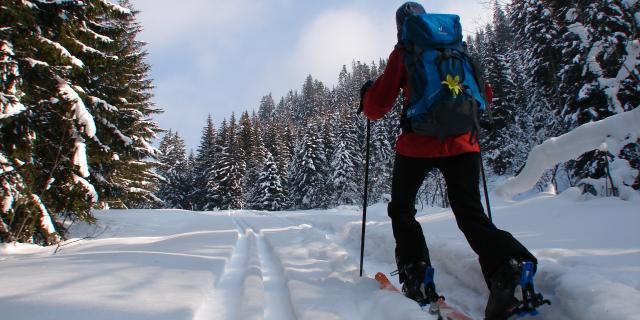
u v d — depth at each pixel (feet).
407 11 7.81
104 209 45.91
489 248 6.37
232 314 7.10
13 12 20.17
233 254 13.42
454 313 6.56
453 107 6.59
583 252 8.22
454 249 10.02
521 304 5.92
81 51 26.40
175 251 13.03
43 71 21.36
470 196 7.05
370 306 7.27
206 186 177.37
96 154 27.58
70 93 21.93
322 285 8.65
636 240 8.84
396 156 8.05
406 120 7.64
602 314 5.19
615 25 31.04
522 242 10.30
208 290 8.22
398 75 7.47
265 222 28.27
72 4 24.34
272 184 158.10
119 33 31.24
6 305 6.45
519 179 7.97
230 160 171.53
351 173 136.05
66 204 23.93
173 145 196.34
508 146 86.43
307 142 154.81
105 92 37.63
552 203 15.65
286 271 10.17
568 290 6.21
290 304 8.00
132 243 17.85
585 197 15.71
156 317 6.11
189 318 6.19
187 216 41.50
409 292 7.60
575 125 39.88
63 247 18.22
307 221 26.68
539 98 66.74
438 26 7.09
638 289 5.90
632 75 23.03
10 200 18.98
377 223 18.57
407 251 7.84
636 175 23.43
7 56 19.88
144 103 75.41
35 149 21.83
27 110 20.25
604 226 10.65
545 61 56.29
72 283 7.96
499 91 88.07
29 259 11.35
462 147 7.16
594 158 33.76
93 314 6.11
